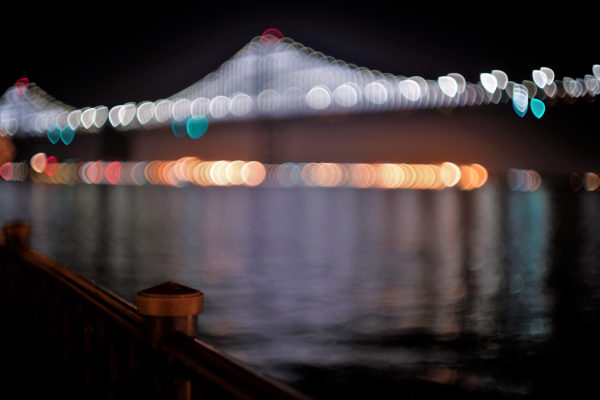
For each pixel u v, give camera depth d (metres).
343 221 40.34
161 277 19.11
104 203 56.19
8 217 40.16
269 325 12.71
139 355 2.08
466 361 10.47
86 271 20.12
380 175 127.31
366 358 10.52
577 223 39.69
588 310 14.68
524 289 17.58
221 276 19.14
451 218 43.44
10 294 4.57
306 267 21.12
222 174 124.62
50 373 3.47
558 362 10.50
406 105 76.00
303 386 9.25
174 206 53.59
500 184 108.94
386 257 23.89
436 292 16.86
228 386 1.46
